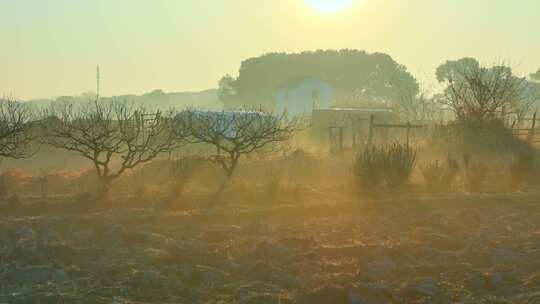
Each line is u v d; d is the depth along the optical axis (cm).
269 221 2486
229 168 3553
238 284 1691
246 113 3828
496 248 2088
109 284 1644
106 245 2045
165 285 1636
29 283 1630
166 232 2256
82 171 3981
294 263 1873
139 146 3016
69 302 1485
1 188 2906
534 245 2139
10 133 2962
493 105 4694
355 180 3158
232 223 2442
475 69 5247
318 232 2297
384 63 14838
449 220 2520
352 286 1648
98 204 2706
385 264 1850
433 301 1600
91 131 2950
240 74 15338
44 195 2872
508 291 1672
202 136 3347
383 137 4694
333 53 15138
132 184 3278
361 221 2497
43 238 2072
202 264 1856
